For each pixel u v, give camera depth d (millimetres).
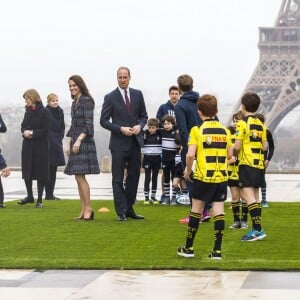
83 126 24781
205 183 17422
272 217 26359
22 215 26750
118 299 13758
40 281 15234
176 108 23781
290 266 16281
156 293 14148
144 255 17969
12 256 17922
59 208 29391
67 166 25109
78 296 14000
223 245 19578
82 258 17594
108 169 63688
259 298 13719
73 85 24875
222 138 17594
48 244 19750
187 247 17688
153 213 27562
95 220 25125
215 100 17766
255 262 16812
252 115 20719
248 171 20469
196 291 14250
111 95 24875
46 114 30094
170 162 31031
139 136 24891
